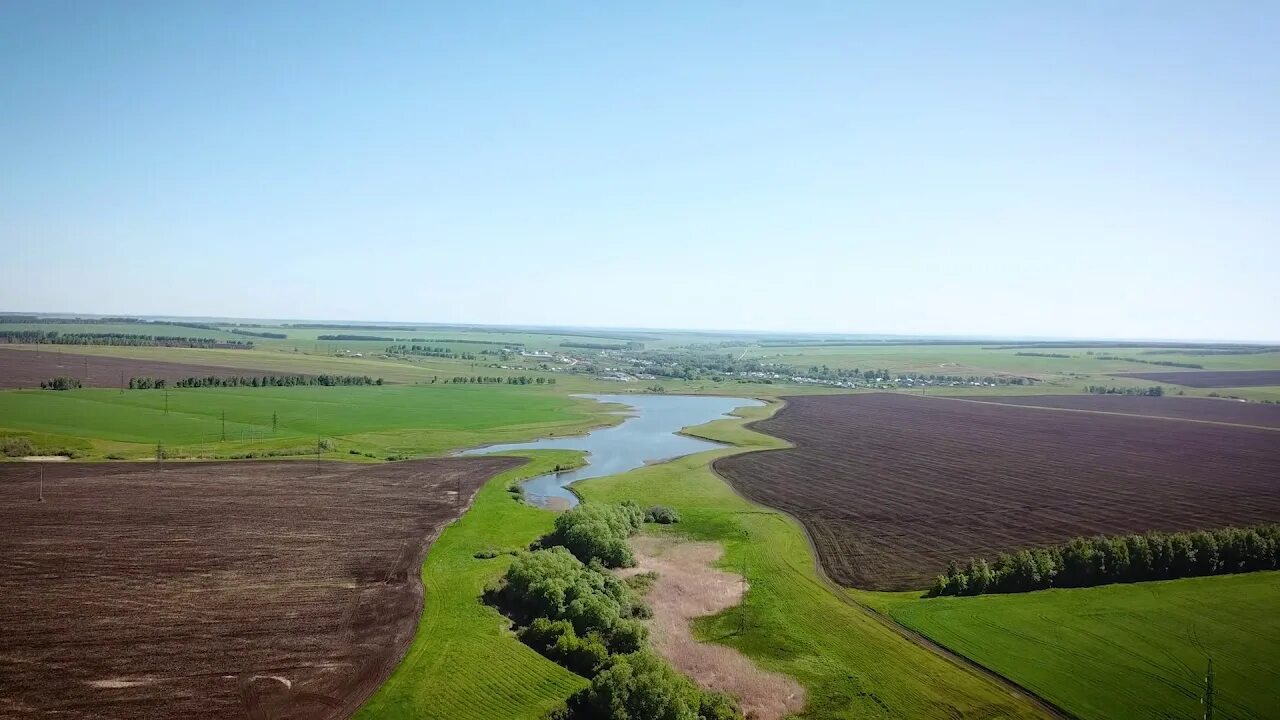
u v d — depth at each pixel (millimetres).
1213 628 64062
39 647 56844
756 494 116125
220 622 62719
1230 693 54000
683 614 69062
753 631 65188
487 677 54500
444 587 71938
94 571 72688
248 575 73500
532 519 96875
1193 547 77812
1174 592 71938
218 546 81625
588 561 80188
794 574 79625
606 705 48656
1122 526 98875
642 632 59906
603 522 83812
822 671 57969
